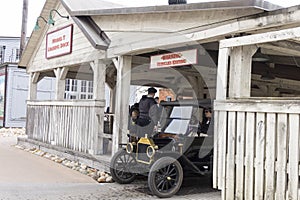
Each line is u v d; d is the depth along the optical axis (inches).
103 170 275.7
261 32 189.5
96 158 287.7
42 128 410.3
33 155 371.2
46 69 409.7
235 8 183.0
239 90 185.0
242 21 187.5
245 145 173.8
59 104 372.8
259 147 166.7
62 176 272.8
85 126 322.3
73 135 342.0
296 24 171.3
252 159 169.3
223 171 184.2
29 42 430.6
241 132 175.5
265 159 164.4
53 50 387.9
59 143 367.9
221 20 199.2
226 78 187.2
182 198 218.1
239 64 185.6
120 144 259.1
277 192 157.9
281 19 169.9
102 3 379.6
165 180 220.8
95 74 309.6
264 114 165.2
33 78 453.7
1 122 702.5
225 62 186.7
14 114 684.1
